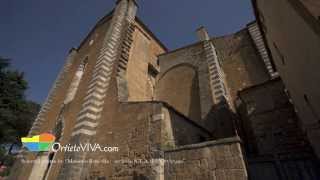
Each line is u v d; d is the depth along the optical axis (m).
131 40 14.84
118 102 9.80
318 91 5.03
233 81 15.18
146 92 14.77
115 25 14.45
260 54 14.49
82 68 16.58
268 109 9.36
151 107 8.21
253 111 9.73
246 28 17.05
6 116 21.77
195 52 16.62
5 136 21.98
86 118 9.92
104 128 9.47
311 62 4.67
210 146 5.90
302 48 4.95
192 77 15.41
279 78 9.70
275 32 7.47
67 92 15.41
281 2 5.23
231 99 14.18
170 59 18.06
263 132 8.96
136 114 8.55
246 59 15.58
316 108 5.73
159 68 18.22
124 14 15.62
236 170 5.14
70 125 11.64
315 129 6.44
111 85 11.26
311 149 7.55
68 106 13.91
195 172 5.80
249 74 14.72
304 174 5.43
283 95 9.28
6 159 26.47
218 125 11.32
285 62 7.59
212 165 5.60
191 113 13.47
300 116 7.92
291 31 5.34
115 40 13.80
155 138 7.19
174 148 6.59
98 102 10.85
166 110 8.21
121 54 13.02
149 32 18.62
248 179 4.91
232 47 17.08
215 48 17.89
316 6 3.44
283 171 5.69
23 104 24.27
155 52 18.89
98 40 16.09
